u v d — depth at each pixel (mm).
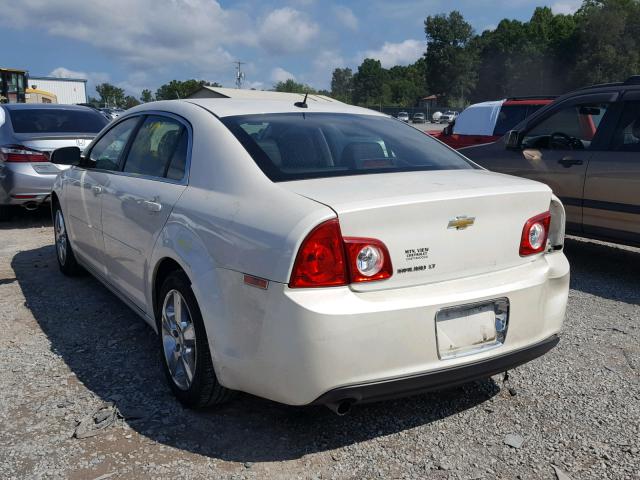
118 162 4270
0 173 7848
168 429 3020
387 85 149250
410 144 3646
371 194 2676
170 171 3531
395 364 2598
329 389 2529
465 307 2762
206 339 2953
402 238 2623
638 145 5492
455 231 2758
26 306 4812
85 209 4637
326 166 3119
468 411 3244
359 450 2871
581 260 6590
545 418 3178
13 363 3758
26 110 8523
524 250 3012
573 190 5938
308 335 2469
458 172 3314
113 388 3445
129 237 3781
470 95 120938
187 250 3025
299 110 3686
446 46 120438
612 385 3551
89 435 2951
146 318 3742
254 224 2697
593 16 86562
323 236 2496
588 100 6012
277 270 2527
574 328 4480
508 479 2672
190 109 3617
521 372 3719
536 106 9812
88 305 4828
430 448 2896
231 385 2828
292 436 2979
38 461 2750
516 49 106875
